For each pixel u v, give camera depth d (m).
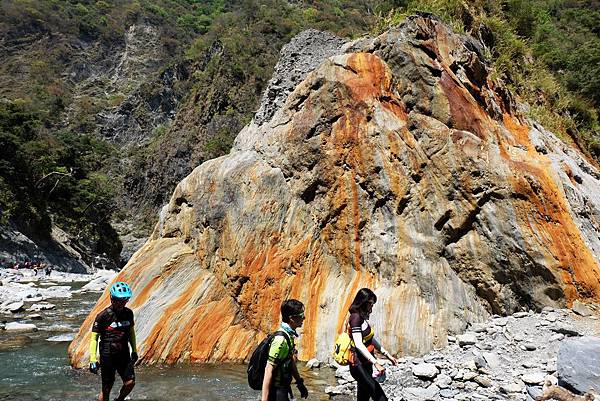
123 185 77.69
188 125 76.25
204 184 10.48
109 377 5.44
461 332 8.16
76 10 115.62
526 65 14.67
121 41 115.00
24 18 106.44
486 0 15.17
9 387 7.11
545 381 6.06
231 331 9.09
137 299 9.46
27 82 96.50
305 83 10.98
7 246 38.75
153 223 70.88
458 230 8.88
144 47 114.81
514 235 8.51
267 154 10.52
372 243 9.31
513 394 6.00
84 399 6.54
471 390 6.23
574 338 6.69
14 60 99.88
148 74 109.06
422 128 9.71
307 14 81.75
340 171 9.82
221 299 9.42
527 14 15.97
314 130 10.20
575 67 16.72
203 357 8.72
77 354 8.45
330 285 9.27
